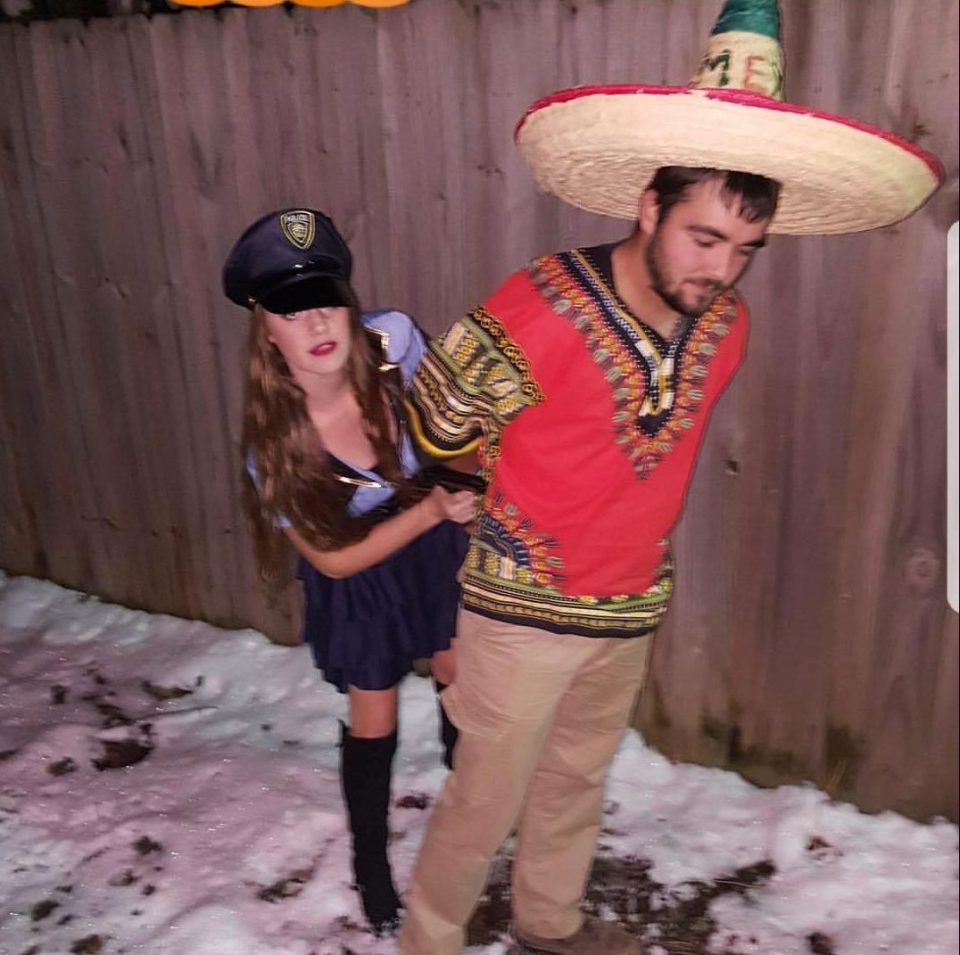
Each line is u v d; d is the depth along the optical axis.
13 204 2.63
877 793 2.14
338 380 1.56
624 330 1.27
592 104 1.21
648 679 2.30
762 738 2.23
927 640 1.97
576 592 1.41
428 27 1.93
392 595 1.69
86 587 3.15
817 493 1.95
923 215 1.68
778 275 1.82
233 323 2.46
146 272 2.52
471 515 1.48
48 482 3.03
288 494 1.58
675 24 1.72
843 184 1.23
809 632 2.08
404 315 1.73
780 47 1.26
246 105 2.19
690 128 1.14
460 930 1.68
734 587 2.11
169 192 2.38
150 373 2.65
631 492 1.36
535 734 1.49
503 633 1.43
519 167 1.96
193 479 2.74
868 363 1.81
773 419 1.93
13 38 2.40
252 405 1.58
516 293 1.30
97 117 2.38
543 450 1.33
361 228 2.17
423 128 2.02
